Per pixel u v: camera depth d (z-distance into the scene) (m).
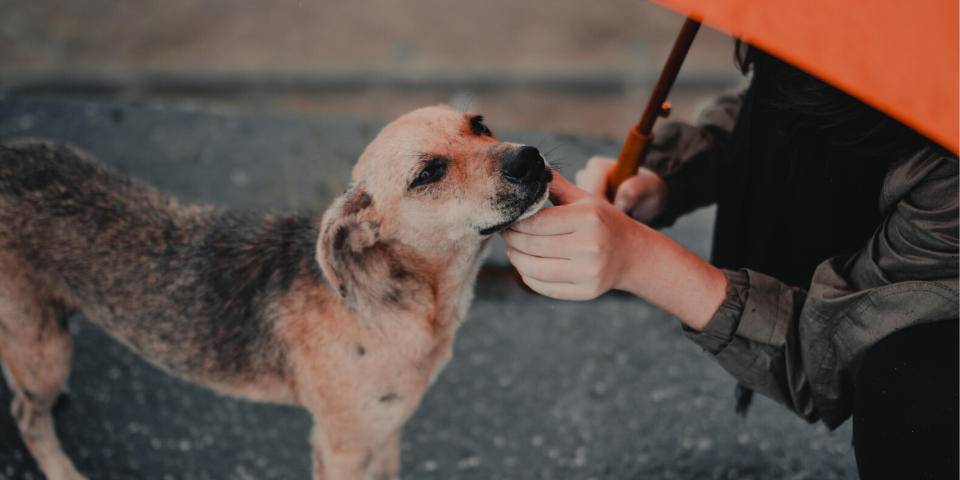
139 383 2.74
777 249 1.71
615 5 6.54
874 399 1.36
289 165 3.87
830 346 1.42
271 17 6.37
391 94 5.34
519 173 1.53
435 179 1.63
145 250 2.10
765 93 1.59
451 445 2.52
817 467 2.39
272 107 5.05
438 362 2.04
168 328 2.12
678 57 1.55
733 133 1.81
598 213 1.28
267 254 2.07
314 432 2.07
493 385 2.76
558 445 2.51
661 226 2.09
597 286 1.30
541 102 5.26
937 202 1.22
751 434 2.53
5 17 6.01
